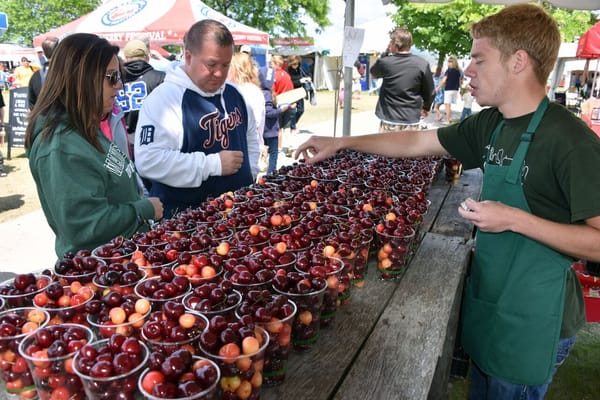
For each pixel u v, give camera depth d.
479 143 2.54
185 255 1.78
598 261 1.88
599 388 3.82
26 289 1.53
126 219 2.42
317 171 3.43
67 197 2.23
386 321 1.83
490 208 1.94
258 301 1.45
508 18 1.99
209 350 1.21
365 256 2.10
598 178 1.81
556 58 2.01
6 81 27.80
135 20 9.19
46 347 1.23
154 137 3.22
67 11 36.62
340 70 7.54
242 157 3.37
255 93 6.73
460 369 3.55
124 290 1.55
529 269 2.04
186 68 3.35
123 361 1.11
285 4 25.66
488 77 2.07
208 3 24.28
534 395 2.24
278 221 2.21
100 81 2.31
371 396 1.40
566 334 2.19
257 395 1.27
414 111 7.24
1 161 9.23
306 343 1.58
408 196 2.89
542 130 1.97
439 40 15.84
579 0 4.97
